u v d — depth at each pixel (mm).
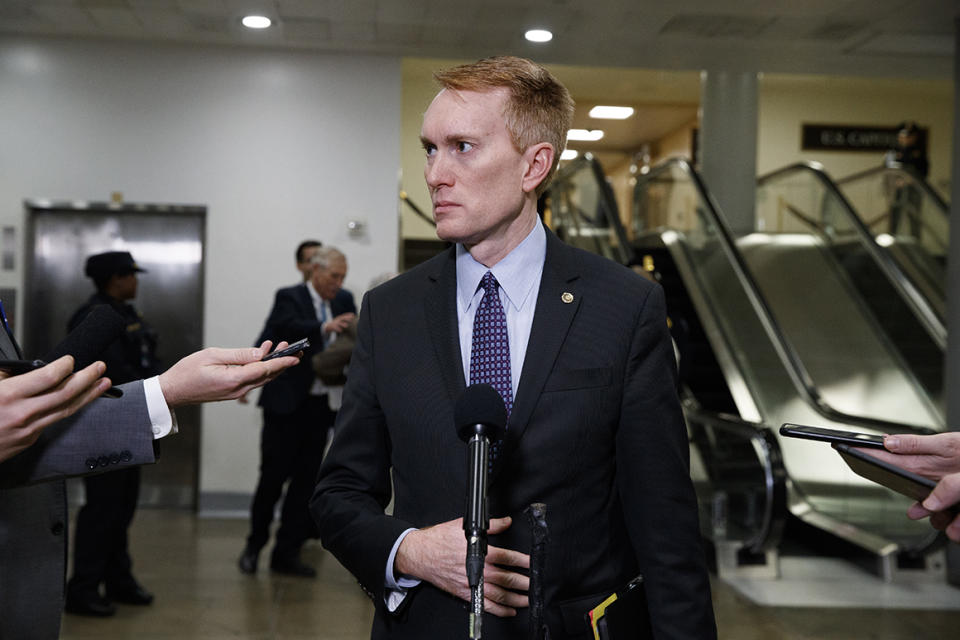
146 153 7891
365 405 1672
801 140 14953
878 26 7043
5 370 1273
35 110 7770
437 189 1575
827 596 5523
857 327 9516
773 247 10836
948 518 1410
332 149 8086
